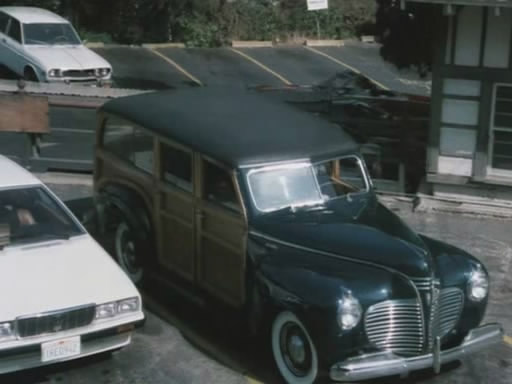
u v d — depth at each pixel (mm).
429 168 13203
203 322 8734
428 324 7191
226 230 8055
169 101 9375
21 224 8086
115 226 9703
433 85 12953
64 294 7254
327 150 8359
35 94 13008
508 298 9734
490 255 11023
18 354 6922
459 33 12680
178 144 8469
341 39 33562
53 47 21344
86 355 7324
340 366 6957
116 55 28797
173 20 31703
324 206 8148
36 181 8602
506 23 12430
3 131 13266
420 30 14836
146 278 9273
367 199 8469
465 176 13055
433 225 12109
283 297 7238
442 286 7352
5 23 21844
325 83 19156
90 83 20984
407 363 7105
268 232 7750
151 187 8984
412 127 13953
